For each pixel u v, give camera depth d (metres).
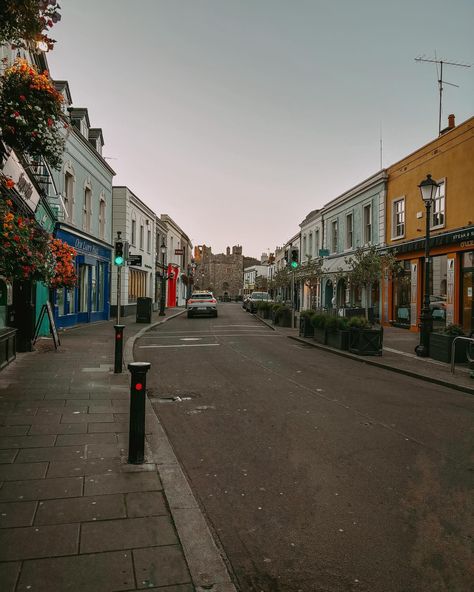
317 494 4.43
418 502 4.28
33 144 6.43
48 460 4.86
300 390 9.01
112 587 2.89
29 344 12.44
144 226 34.84
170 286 48.16
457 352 12.22
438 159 19.25
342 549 3.50
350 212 28.58
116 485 4.31
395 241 22.94
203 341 17.22
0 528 3.51
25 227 7.09
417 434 6.33
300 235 42.03
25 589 2.84
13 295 12.27
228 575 3.06
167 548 3.33
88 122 21.91
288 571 3.24
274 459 5.34
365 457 5.43
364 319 14.16
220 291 95.50
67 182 19.59
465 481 4.77
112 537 3.44
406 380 10.40
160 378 10.07
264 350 14.91
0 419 6.25
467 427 6.70
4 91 5.98
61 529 3.52
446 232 18.28
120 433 5.80
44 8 5.00
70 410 6.77
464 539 3.65
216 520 3.93
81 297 22.23
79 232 20.23
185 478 4.52
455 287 17.91
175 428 6.48
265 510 4.11
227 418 7.00
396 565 3.30
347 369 11.67
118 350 9.73
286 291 48.84
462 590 3.04
